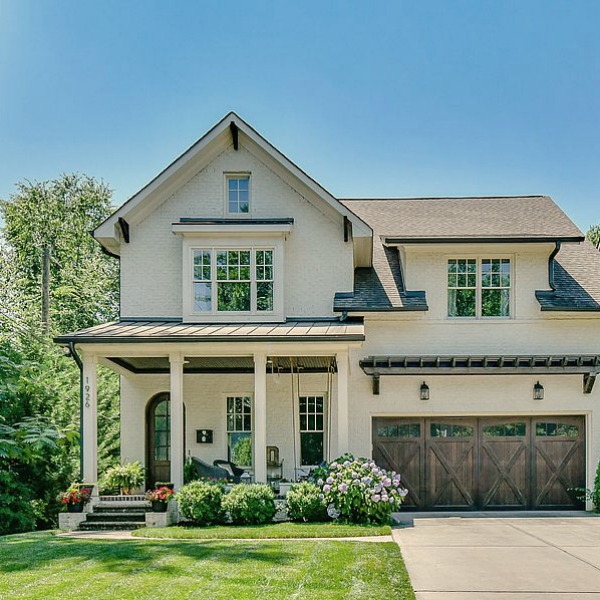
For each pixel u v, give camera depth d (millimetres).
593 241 39500
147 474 18219
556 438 17797
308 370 18000
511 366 17344
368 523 13477
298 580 8477
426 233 18219
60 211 40406
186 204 18047
